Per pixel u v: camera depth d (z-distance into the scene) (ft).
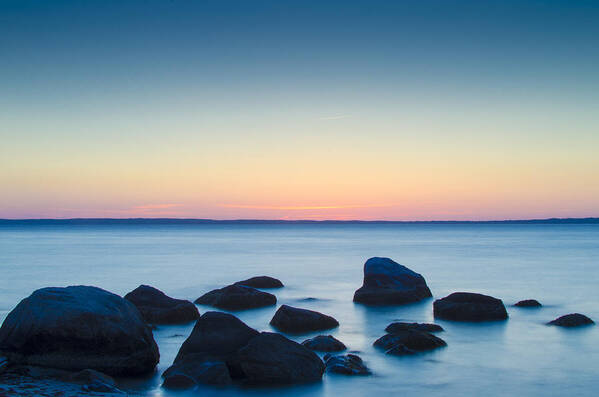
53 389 42.09
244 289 91.76
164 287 121.08
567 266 169.17
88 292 51.29
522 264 177.27
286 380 48.67
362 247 300.40
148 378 49.93
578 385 50.06
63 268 166.09
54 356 47.73
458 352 60.64
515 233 621.31
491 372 53.57
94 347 48.37
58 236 508.94
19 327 48.08
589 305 93.61
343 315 83.71
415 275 99.71
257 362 48.98
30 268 165.78
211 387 47.14
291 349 50.65
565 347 63.41
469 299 81.20
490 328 73.26
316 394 46.52
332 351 59.31
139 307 77.92
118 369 49.21
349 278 138.31
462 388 48.83
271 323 73.87
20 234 581.53
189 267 171.22
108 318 49.08
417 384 49.67
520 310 86.94
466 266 170.40
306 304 94.99
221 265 179.11
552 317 80.84
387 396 46.55
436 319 79.66
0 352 47.93
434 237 488.85
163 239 437.17
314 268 167.63
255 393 46.24
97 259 204.54
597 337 68.23
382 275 97.91
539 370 54.49
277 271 157.69
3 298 102.83
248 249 280.31
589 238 433.07
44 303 48.96
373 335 69.46
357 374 51.37
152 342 52.49
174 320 76.07
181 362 50.16
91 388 43.21
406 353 58.85
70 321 47.73
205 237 499.10
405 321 78.64
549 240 392.88
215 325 52.70
